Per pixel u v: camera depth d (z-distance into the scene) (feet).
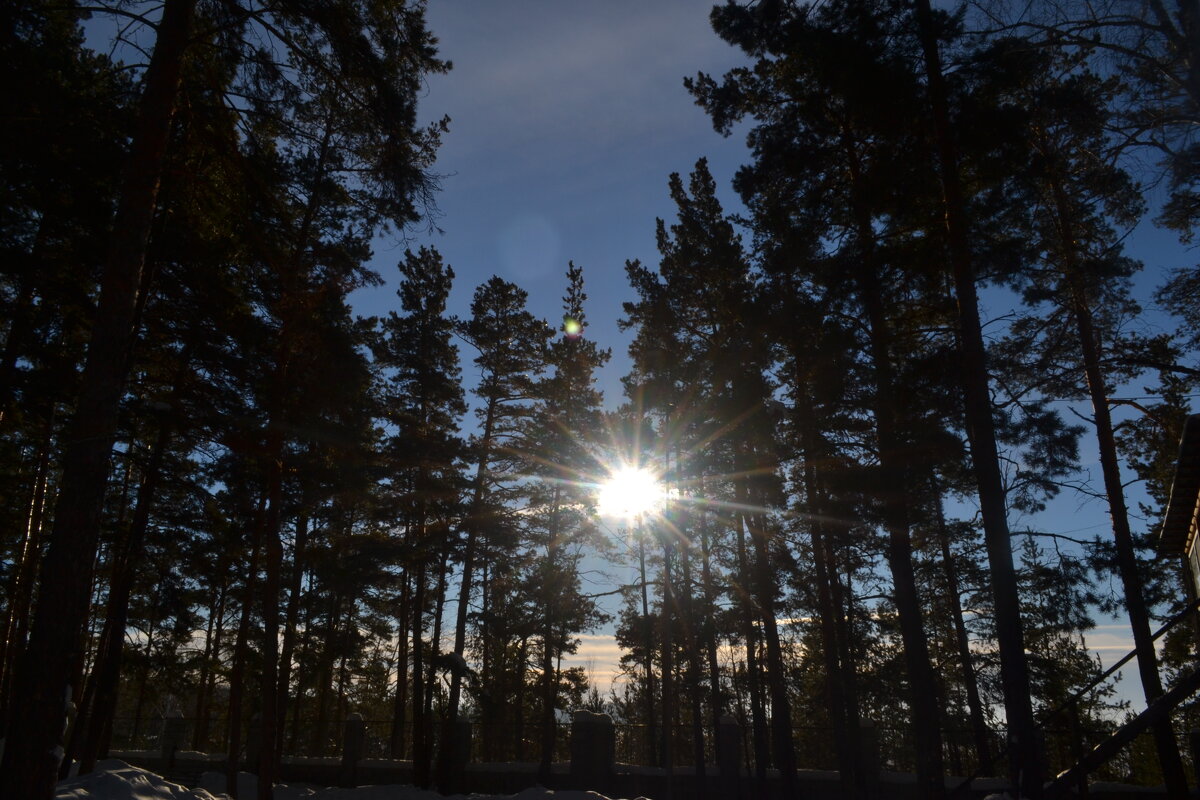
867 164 48.06
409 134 39.19
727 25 45.96
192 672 113.80
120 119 41.16
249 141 39.27
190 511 66.69
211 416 54.80
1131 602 54.95
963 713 97.45
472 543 84.33
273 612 53.31
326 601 103.35
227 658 113.91
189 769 80.43
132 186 33.14
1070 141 41.39
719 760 69.10
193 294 54.13
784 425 63.31
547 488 92.43
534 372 94.02
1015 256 41.68
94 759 55.62
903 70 40.19
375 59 36.94
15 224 47.75
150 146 33.65
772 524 73.05
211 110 37.73
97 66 41.27
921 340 48.16
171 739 85.56
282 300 51.57
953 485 63.31
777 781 67.67
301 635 108.17
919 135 42.96
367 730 91.15
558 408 94.53
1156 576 66.39
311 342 53.26
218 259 51.90
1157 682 53.06
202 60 37.27
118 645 57.82
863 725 64.18
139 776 36.22
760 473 64.64
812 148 47.57
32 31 36.63
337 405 56.49
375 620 124.47
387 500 81.61
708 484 71.05
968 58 40.83
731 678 110.11
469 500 86.07
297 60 37.99
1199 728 55.77
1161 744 48.03
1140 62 37.88
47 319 52.37
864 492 44.98
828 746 106.63
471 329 90.99
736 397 61.41
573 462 90.74
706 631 83.61
